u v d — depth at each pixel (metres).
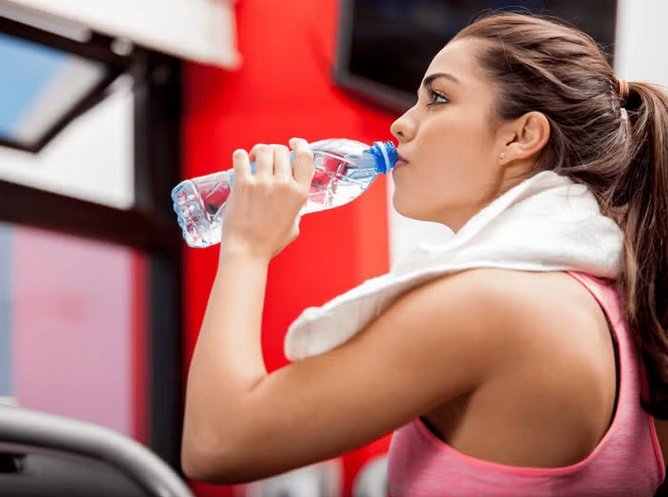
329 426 1.10
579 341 1.10
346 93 4.11
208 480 1.14
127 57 4.11
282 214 1.21
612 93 1.27
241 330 1.15
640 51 4.70
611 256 1.18
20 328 5.48
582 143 1.23
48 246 4.92
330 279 4.20
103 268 4.65
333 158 1.44
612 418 1.13
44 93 3.91
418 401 1.09
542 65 1.23
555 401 1.08
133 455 1.12
